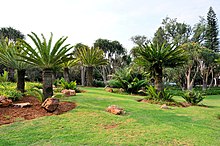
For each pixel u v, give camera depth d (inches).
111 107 278.1
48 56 291.1
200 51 1131.9
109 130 205.3
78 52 831.7
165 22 1489.9
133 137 188.1
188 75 1215.6
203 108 389.7
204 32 1517.0
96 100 352.5
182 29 1453.0
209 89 1273.4
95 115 248.7
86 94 431.5
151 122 241.6
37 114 241.4
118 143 172.6
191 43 1175.0
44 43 289.0
